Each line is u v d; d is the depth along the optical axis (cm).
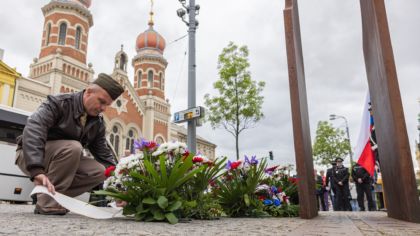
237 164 398
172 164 304
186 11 1145
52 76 3052
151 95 4088
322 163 2816
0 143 860
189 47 1116
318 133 2886
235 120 1584
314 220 325
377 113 388
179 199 281
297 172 354
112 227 207
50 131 318
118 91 328
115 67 3828
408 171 289
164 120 4228
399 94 295
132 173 274
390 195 369
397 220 320
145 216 272
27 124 282
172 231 194
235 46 1673
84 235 162
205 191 354
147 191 272
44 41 3450
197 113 1009
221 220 312
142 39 4666
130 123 3712
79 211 261
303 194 350
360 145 804
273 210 408
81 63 3447
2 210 433
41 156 270
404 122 292
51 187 258
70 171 316
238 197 392
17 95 2738
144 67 4497
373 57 366
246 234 185
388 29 306
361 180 1038
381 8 311
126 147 3609
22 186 883
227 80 1616
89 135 346
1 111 875
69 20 3494
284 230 212
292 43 365
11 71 2702
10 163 873
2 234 156
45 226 199
